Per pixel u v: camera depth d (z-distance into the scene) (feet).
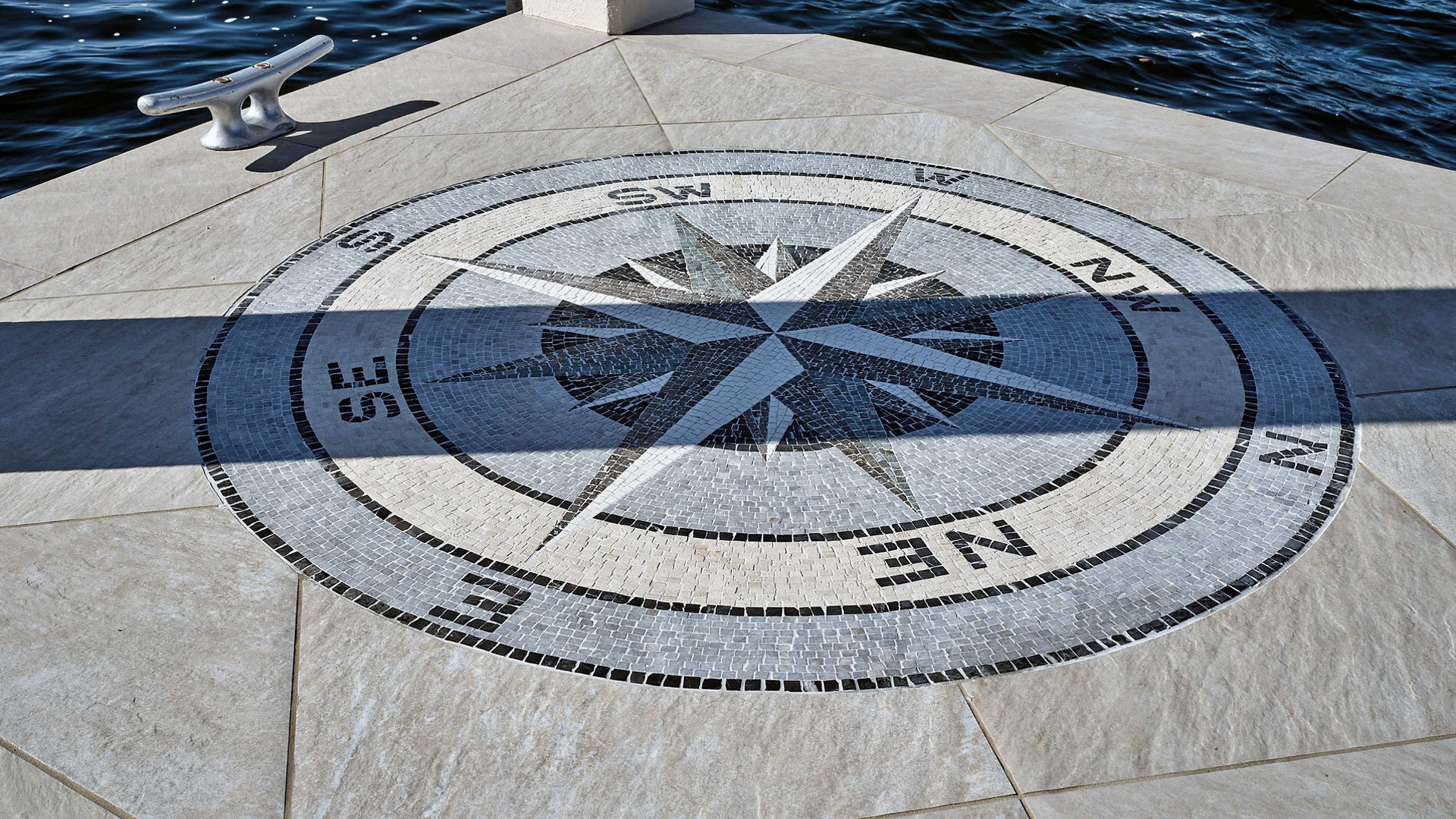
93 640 15.76
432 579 16.88
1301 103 48.60
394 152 30.76
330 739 14.44
